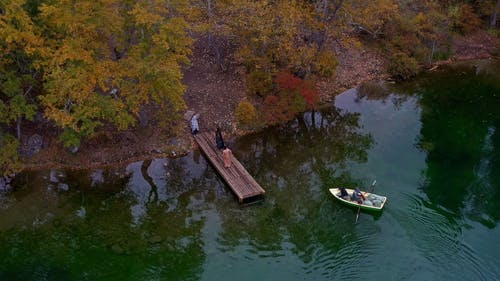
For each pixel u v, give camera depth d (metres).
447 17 44.16
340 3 34.06
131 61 28.45
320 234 25.95
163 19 29.55
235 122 34.59
